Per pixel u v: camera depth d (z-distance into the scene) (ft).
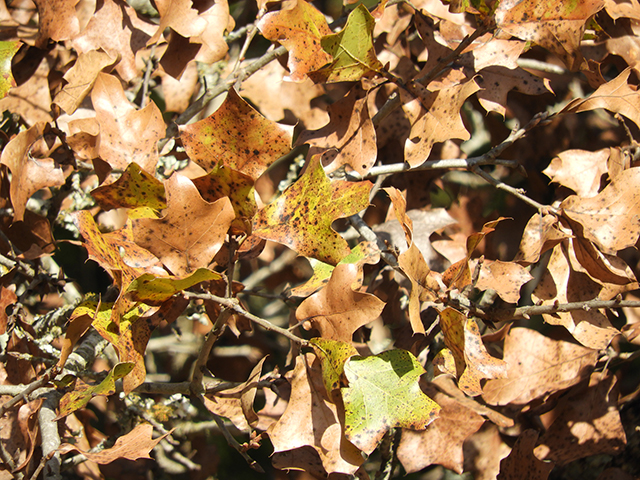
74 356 1.42
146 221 1.04
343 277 1.14
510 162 1.41
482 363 1.15
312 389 1.18
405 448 1.41
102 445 1.69
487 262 1.25
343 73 1.28
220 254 1.21
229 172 1.07
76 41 1.44
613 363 1.54
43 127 1.35
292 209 1.15
